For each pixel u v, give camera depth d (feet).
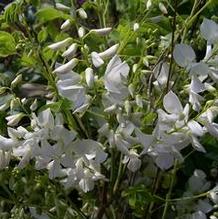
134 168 1.23
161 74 1.27
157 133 1.20
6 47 1.25
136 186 1.36
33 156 1.22
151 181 1.46
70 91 1.18
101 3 1.40
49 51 1.27
